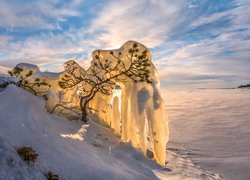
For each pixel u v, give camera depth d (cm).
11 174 261
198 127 1107
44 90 594
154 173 505
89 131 575
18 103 405
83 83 722
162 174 518
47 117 467
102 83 631
